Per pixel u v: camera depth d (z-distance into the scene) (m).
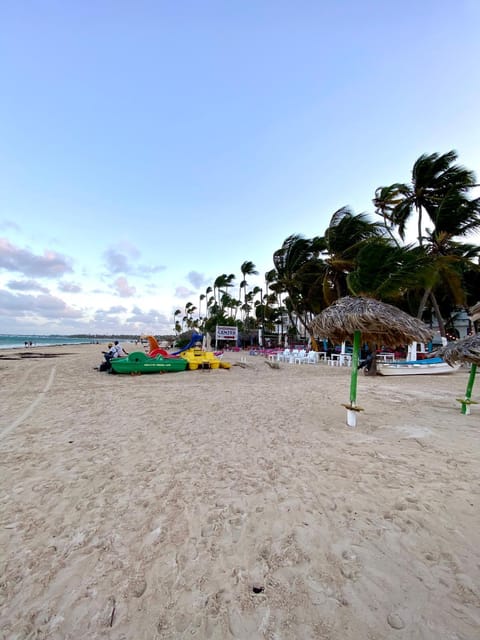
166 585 2.19
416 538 2.61
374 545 2.54
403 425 5.89
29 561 2.44
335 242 21.02
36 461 4.35
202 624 1.89
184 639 1.80
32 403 8.19
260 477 3.80
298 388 10.39
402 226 21.06
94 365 19.45
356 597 2.05
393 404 7.78
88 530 2.81
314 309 28.91
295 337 49.31
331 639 1.77
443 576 2.21
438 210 18.27
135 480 3.77
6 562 2.43
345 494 3.35
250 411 7.12
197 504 3.22
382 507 3.08
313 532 2.73
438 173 18.77
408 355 17.84
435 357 15.88
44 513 3.09
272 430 5.69
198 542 2.63
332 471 3.92
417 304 25.70
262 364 20.28
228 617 1.94
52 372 15.54
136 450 4.74
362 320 5.37
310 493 3.39
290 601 2.04
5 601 2.07
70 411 7.24
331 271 22.22
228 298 63.41
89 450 4.75
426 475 3.76
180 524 2.89
